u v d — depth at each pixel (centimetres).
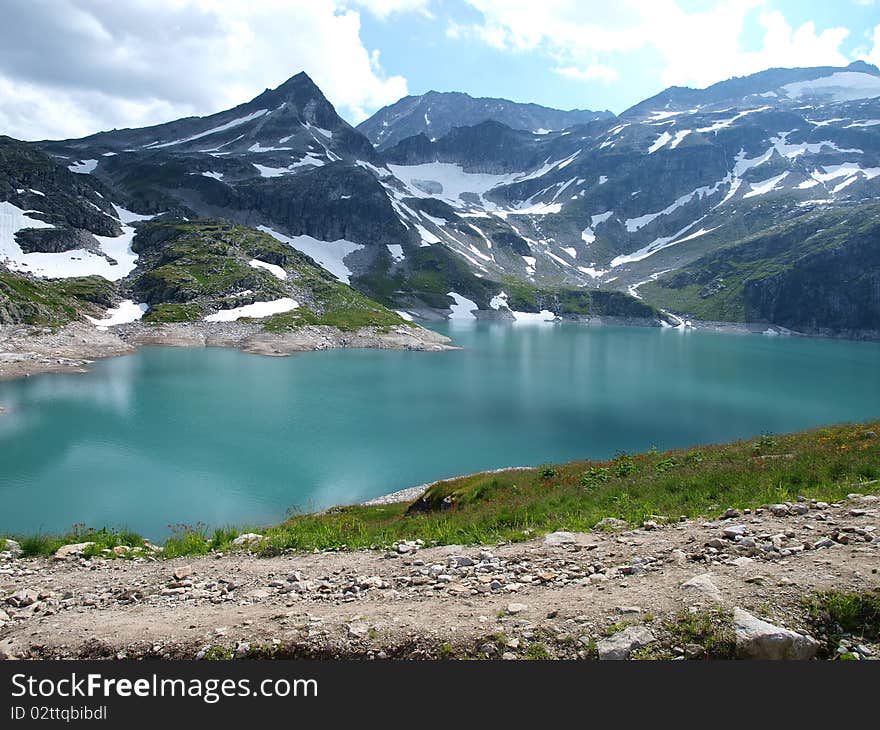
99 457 5997
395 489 5397
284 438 7025
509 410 8981
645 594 1022
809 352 19362
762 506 1524
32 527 4203
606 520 1606
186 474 5591
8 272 16700
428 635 962
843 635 885
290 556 1630
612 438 7400
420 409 8900
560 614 989
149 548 1912
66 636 1070
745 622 884
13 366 10675
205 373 11388
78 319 15175
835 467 1778
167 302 18150
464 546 1566
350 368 12938
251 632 1033
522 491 2570
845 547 1112
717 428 7969
